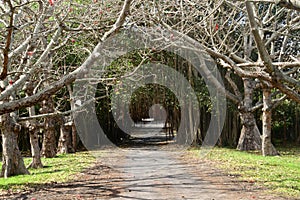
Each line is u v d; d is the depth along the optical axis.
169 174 9.80
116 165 11.05
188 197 7.13
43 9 7.77
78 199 7.09
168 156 13.00
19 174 10.04
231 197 7.01
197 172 10.05
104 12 8.77
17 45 9.38
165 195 7.33
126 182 8.85
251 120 15.82
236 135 18.02
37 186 8.43
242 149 15.70
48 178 9.48
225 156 13.44
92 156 14.16
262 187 7.86
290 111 19.30
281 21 15.41
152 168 10.66
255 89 16.64
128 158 12.32
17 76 9.08
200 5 10.42
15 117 10.06
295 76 14.24
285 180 8.59
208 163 11.69
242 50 15.59
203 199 6.92
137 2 8.85
